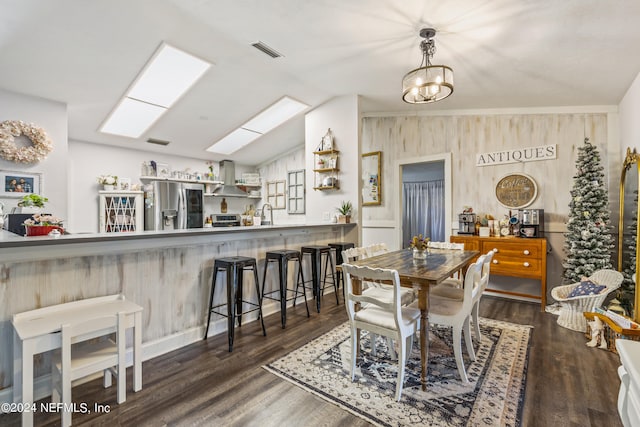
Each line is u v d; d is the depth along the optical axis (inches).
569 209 150.7
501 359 93.4
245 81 151.7
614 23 84.2
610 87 125.3
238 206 278.2
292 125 217.3
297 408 71.3
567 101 145.9
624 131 132.6
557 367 88.5
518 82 131.6
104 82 132.3
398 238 201.9
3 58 109.1
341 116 184.4
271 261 136.9
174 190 211.5
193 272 108.7
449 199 181.9
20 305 73.9
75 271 82.6
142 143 205.3
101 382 82.3
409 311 84.1
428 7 88.4
